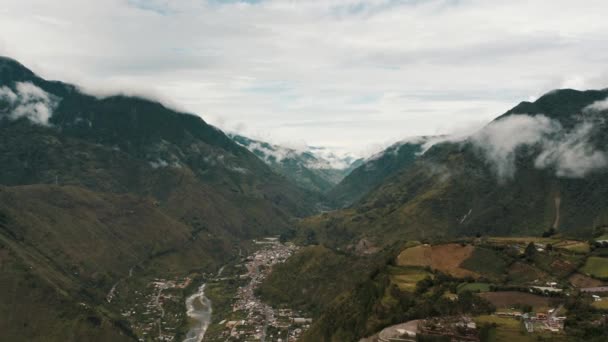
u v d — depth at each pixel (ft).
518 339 590.96
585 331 590.55
